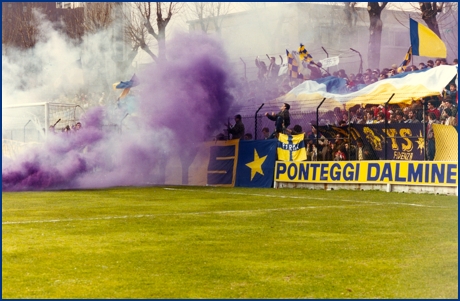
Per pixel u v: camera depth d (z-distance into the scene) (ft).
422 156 67.21
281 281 27.04
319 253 33.17
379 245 35.40
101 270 29.35
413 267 29.55
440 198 61.31
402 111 70.49
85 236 39.27
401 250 33.83
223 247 35.12
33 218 48.34
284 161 78.84
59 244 36.35
